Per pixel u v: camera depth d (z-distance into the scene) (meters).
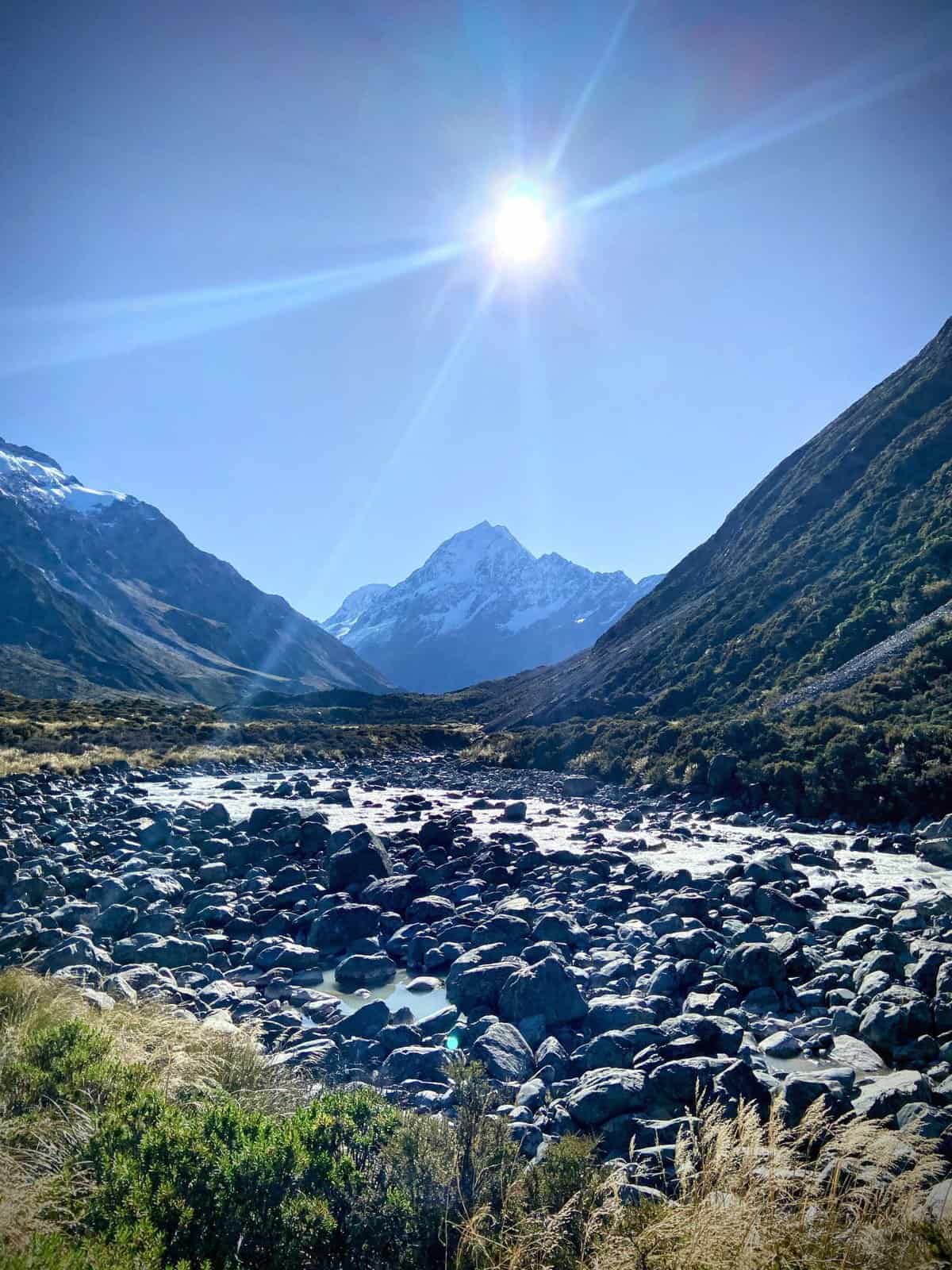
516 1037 9.25
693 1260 4.39
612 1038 8.80
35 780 36.03
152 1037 7.90
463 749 67.00
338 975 12.75
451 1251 4.71
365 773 50.25
